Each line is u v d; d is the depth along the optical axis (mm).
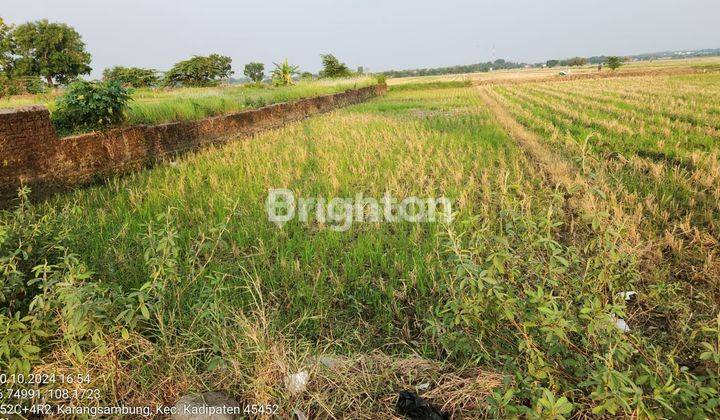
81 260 4359
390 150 11008
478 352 3061
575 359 2744
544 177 8305
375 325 3822
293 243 5383
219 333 3078
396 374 3080
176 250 3082
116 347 2875
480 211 6645
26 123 7020
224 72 71188
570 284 3211
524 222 3248
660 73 53688
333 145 12023
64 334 2709
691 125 13453
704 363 3047
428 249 5055
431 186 7562
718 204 6238
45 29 56125
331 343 3352
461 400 2750
